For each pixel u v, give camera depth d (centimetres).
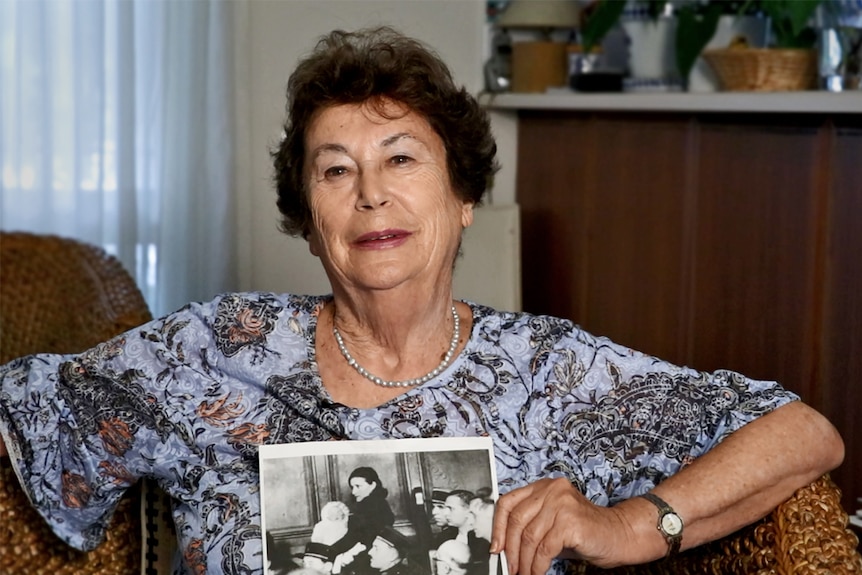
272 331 136
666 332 245
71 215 285
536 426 130
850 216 198
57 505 135
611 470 130
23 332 242
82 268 244
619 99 242
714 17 236
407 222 128
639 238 250
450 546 120
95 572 143
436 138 131
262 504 121
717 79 237
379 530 120
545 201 280
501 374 132
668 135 240
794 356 212
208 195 280
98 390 134
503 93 277
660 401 131
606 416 131
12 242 244
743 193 222
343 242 130
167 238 284
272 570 119
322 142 130
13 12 273
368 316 131
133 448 133
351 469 123
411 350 132
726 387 131
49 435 133
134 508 145
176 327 137
